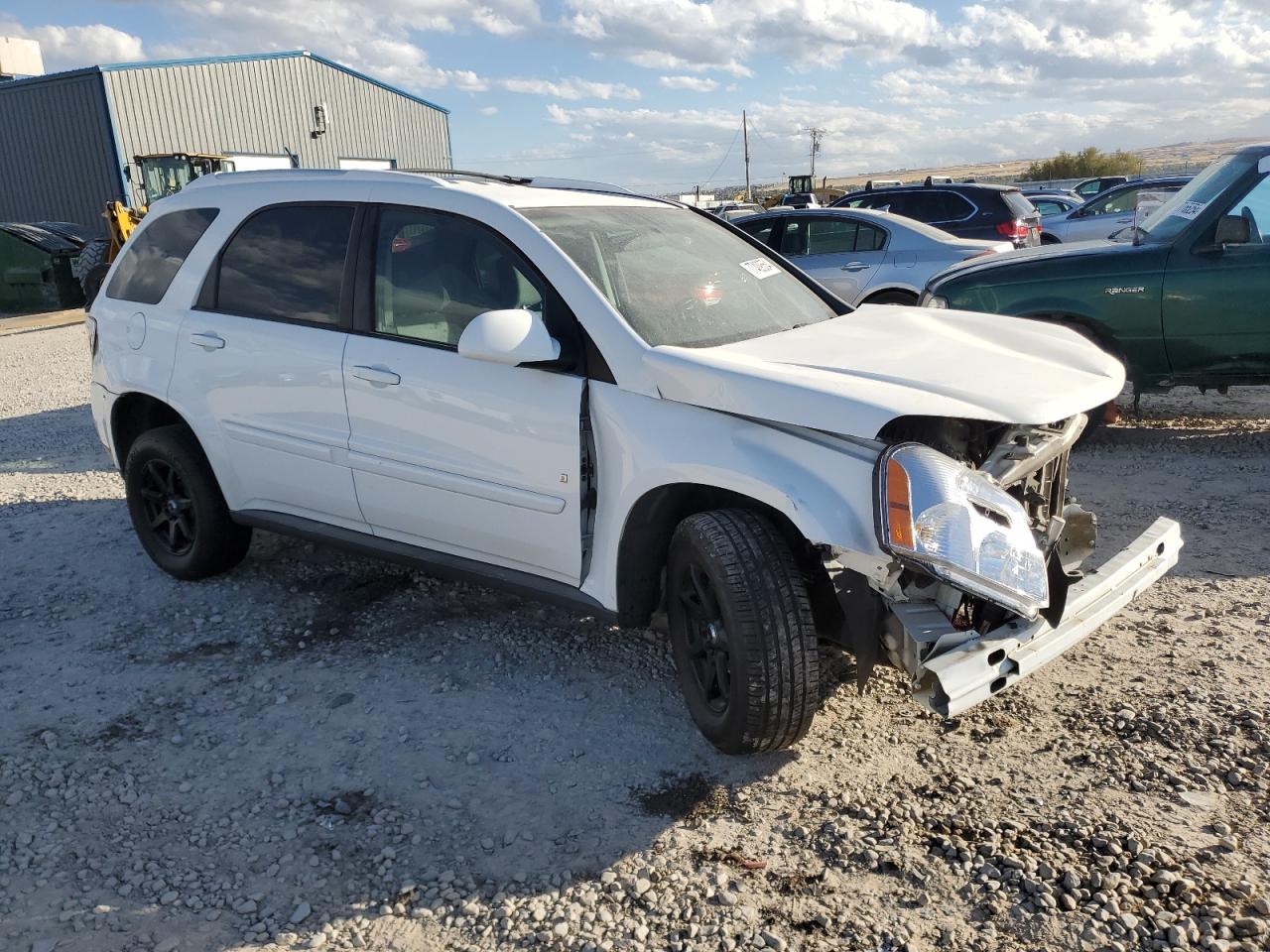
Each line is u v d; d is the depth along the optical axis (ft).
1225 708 11.05
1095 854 8.86
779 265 14.58
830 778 10.27
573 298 11.32
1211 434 22.68
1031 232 41.52
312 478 13.82
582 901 8.70
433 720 11.74
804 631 9.78
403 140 109.91
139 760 11.06
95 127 80.02
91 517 19.74
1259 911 8.08
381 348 12.78
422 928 8.47
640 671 12.79
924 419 9.91
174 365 15.10
